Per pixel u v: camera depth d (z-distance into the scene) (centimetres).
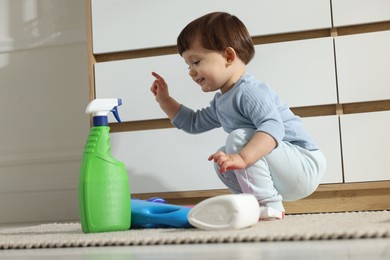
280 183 177
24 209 295
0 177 297
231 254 99
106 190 150
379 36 221
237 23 182
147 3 237
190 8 234
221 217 136
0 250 131
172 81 236
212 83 179
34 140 296
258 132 162
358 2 222
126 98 239
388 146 220
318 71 225
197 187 233
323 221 149
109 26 240
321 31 227
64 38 295
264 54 228
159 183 236
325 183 223
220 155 154
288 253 96
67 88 295
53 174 293
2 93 300
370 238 111
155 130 237
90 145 153
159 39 237
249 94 171
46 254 117
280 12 227
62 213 291
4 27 300
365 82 222
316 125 224
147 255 104
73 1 296
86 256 109
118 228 152
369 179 221
